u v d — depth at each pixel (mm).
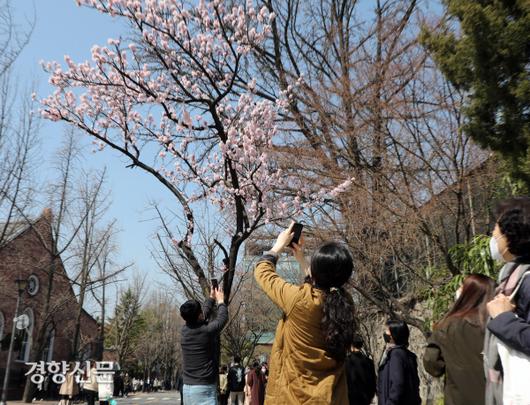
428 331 9672
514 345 2078
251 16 9055
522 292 2178
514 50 5578
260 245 13070
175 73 8969
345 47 13961
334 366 2479
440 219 9539
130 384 45281
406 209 9328
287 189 10422
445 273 10406
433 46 6547
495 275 7035
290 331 2508
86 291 26266
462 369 2969
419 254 10828
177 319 55406
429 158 9508
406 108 9406
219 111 9594
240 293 20625
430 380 12156
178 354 57094
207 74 8086
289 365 2480
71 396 18812
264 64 14477
